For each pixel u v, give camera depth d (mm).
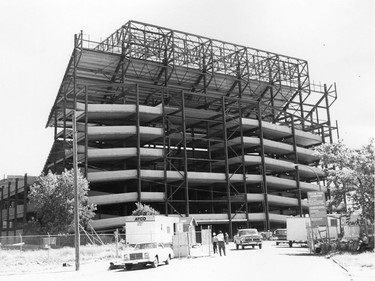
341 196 33562
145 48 78000
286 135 93750
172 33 79562
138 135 70250
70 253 36875
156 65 80125
